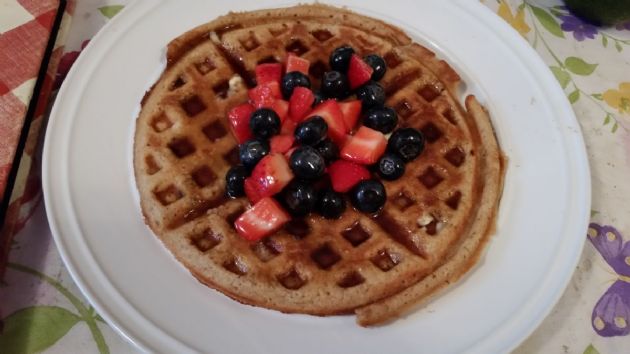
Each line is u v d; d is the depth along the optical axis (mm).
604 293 294
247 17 355
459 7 361
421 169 305
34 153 311
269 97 302
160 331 247
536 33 389
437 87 340
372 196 278
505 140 319
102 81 316
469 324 258
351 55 315
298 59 322
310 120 280
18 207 289
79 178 286
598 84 369
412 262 276
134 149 303
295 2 362
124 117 312
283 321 258
